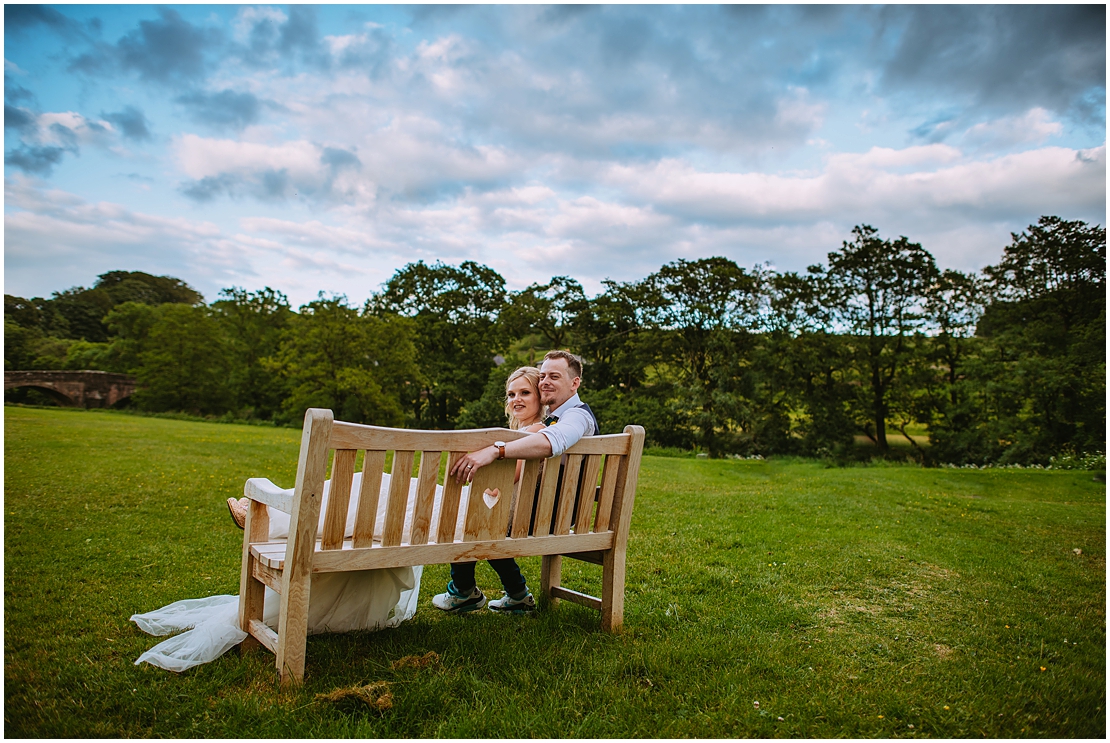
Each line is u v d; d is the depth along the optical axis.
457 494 2.67
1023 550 6.11
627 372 41.41
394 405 41.22
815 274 35.56
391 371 42.16
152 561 4.52
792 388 34.25
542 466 2.94
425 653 2.79
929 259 33.62
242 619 2.77
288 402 42.66
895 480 15.15
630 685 2.60
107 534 5.32
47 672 2.56
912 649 3.19
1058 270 32.34
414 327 43.38
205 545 5.11
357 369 40.03
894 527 7.08
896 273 33.88
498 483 2.79
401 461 2.52
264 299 54.31
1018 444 29.25
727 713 2.36
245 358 53.22
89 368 61.72
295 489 2.36
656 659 2.82
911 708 2.45
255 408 51.94
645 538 5.98
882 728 2.30
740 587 4.33
